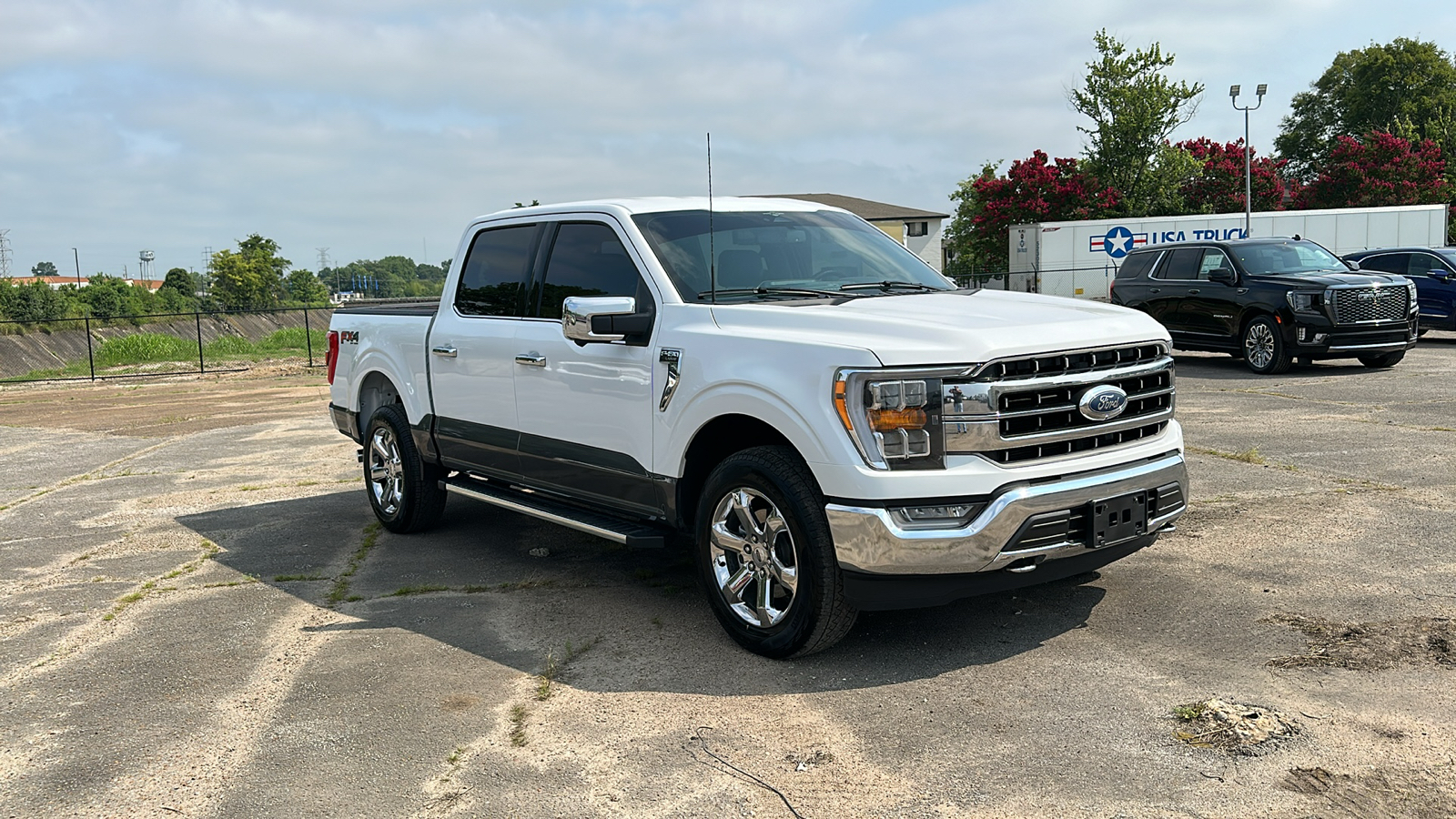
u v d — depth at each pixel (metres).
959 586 3.73
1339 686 3.55
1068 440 3.87
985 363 3.67
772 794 3.00
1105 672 3.78
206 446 11.20
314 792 3.14
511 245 5.62
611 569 5.59
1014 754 3.17
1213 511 6.11
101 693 4.03
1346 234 32.78
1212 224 32.94
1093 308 4.37
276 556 6.15
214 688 4.04
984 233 44.97
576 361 4.89
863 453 3.68
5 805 3.13
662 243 4.74
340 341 7.16
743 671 4.00
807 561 3.86
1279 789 2.88
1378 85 62.59
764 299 4.56
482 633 4.58
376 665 4.23
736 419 4.23
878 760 3.18
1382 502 6.13
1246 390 11.95
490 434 5.59
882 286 4.86
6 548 6.67
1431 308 17.47
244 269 97.94
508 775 3.20
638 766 3.22
